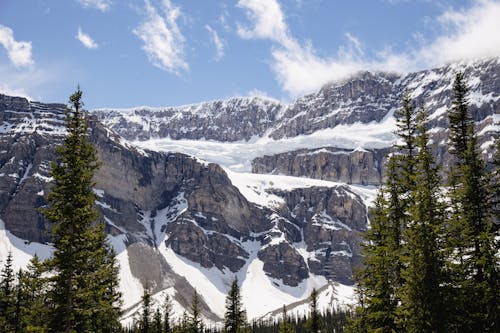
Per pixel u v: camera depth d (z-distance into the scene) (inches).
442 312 1302.9
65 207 1598.2
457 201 1481.3
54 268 1619.1
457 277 1373.0
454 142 1599.4
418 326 1321.4
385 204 1614.2
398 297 1501.0
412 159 1601.9
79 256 1587.1
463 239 1428.4
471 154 1487.5
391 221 1622.8
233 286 3516.2
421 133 1598.2
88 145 1685.5
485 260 1334.9
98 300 1691.7
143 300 3380.9
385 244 1633.9
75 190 1631.4
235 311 3474.4
